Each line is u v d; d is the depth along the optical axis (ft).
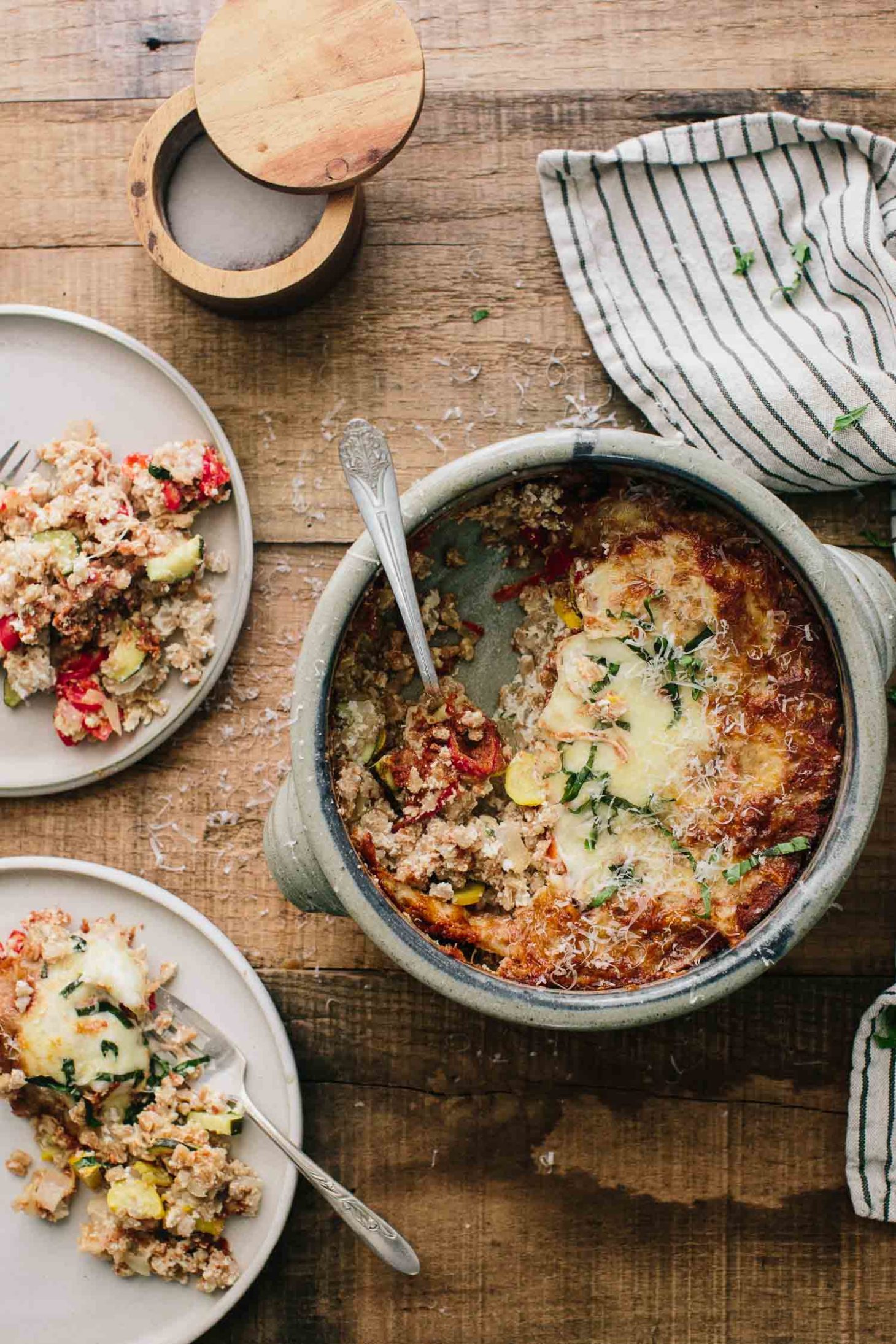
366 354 2.83
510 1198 2.82
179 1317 2.77
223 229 2.78
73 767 2.79
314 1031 2.83
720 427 2.75
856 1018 2.81
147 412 2.79
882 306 2.74
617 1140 2.82
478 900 2.61
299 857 2.54
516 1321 2.81
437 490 2.46
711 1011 2.82
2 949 2.74
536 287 2.83
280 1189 2.75
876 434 2.69
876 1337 2.80
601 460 2.46
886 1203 2.77
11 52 2.85
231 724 2.83
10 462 2.80
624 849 2.53
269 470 2.83
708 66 2.82
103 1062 2.69
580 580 2.60
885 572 2.68
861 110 2.82
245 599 2.78
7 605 2.75
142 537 2.74
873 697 2.43
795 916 2.43
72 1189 2.77
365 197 2.82
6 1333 2.77
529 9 2.83
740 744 2.53
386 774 2.62
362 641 2.62
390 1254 2.70
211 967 2.78
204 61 2.62
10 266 2.85
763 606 2.53
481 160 2.83
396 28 2.61
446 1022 2.82
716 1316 2.81
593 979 2.52
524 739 2.66
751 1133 2.82
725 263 2.80
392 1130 2.82
